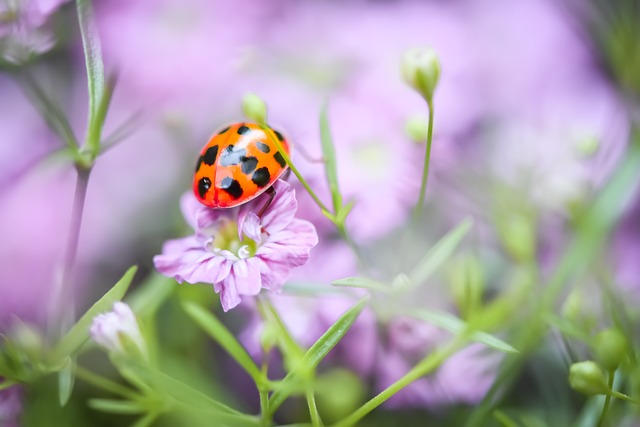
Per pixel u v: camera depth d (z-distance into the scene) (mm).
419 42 138
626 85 126
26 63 112
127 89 132
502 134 134
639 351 115
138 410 111
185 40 133
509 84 139
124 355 104
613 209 120
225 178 104
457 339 109
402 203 127
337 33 138
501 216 122
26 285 130
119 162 134
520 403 122
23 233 131
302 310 118
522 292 116
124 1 133
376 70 136
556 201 124
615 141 129
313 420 104
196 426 111
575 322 113
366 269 111
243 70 130
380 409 119
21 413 115
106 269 131
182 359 120
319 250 120
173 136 133
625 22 126
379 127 130
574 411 121
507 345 108
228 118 134
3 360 109
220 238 105
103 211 133
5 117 136
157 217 133
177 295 118
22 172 133
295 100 133
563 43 141
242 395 120
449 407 119
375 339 118
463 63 138
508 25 142
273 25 136
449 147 130
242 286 102
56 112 110
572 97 138
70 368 108
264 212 104
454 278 117
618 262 126
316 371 118
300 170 119
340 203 109
